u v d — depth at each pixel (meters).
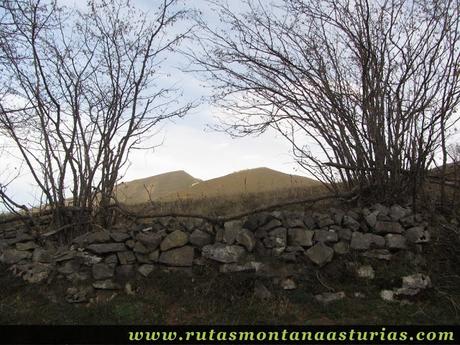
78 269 6.47
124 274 6.46
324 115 8.12
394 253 6.82
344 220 7.00
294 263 6.58
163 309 6.06
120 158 7.78
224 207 8.40
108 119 7.80
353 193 7.72
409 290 6.30
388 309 6.09
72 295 6.16
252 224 6.75
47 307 6.03
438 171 8.16
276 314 5.97
